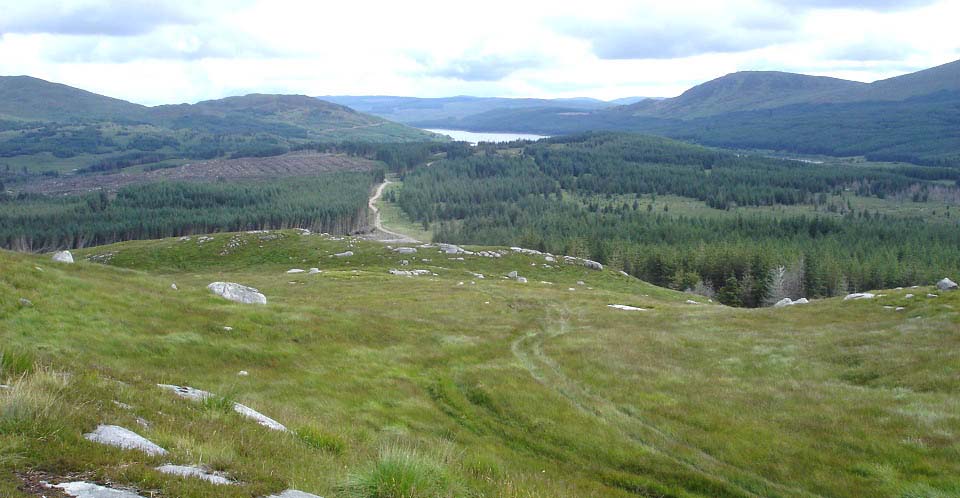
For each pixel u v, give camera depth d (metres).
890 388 30.69
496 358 42.09
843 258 151.12
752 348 42.91
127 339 30.20
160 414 14.28
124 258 125.50
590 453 25.02
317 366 34.00
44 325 28.91
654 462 23.84
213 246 132.12
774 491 21.20
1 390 11.83
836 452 23.11
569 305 69.69
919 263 138.62
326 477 12.63
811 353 39.84
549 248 181.25
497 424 28.31
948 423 24.02
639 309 66.75
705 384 34.16
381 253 126.00
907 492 19.45
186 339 32.56
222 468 11.30
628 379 35.53
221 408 16.61
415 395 31.62
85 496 8.52
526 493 15.94
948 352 33.94
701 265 147.50
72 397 12.88
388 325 48.00
